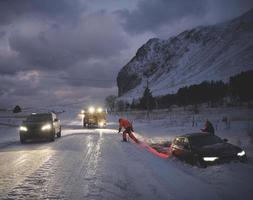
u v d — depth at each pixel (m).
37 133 21.59
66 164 12.53
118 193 8.09
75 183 9.24
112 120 69.19
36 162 13.11
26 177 10.12
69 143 21.09
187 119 46.84
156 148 18.91
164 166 12.04
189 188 8.48
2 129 38.94
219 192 7.97
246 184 8.59
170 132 29.91
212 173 10.23
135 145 20.05
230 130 26.38
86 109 44.16
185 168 11.65
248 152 14.33
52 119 23.20
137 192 8.18
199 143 12.62
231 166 10.86
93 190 8.42
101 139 24.22
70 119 76.31
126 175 10.35
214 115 49.62
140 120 57.03
